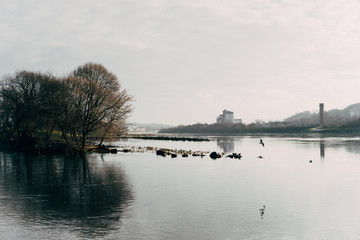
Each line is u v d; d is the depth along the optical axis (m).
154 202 34.59
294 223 28.12
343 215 30.36
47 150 83.94
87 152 85.81
